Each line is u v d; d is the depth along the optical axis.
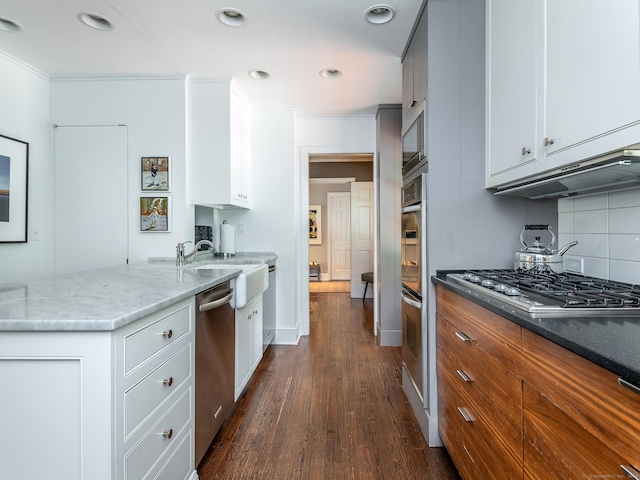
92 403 0.94
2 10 1.98
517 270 1.81
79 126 2.85
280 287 3.62
